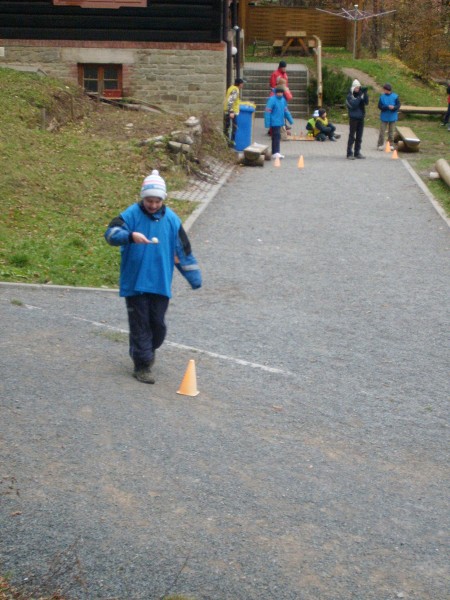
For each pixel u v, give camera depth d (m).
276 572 4.82
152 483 5.71
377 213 16.03
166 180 17.12
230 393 7.57
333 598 4.64
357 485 6.02
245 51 37.06
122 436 6.38
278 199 16.97
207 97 22.72
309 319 10.04
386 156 22.86
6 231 12.42
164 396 7.30
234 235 14.04
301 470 6.16
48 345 8.27
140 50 22.52
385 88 23.67
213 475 5.91
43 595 4.48
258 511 5.48
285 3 44.81
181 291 10.99
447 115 27.89
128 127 19.53
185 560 4.86
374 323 9.99
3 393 6.92
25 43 22.56
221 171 19.58
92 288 10.59
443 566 5.07
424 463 6.52
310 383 8.03
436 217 15.84
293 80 30.72
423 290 11.39
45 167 15.51
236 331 9.45
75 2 22.33
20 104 18.22
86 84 22.94
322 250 13.34
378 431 7.05
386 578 4.88
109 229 7.12
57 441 6.19
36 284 10.45
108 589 4.57
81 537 5.00
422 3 37.56
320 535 5.27
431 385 8.18
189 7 22.28
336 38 40.38
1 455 5.89
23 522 5.10
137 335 7.43
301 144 24.80
